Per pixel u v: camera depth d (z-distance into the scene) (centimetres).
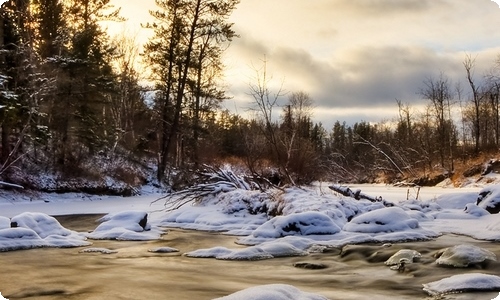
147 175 3781
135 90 4128
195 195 2034
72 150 3114
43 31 2920
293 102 2605
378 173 5291
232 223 1636
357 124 8156
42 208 2212
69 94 2947
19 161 2747
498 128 5138
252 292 533
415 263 913
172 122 3688
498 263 869
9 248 1126
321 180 2356
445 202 1770
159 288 753
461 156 4644
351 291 733
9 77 2383
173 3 3516
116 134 3762
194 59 3628
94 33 3206
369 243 1152
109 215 1639
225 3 3528
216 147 3525
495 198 1551
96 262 991
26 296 707
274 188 1839
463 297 675
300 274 872
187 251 1145
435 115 5044
